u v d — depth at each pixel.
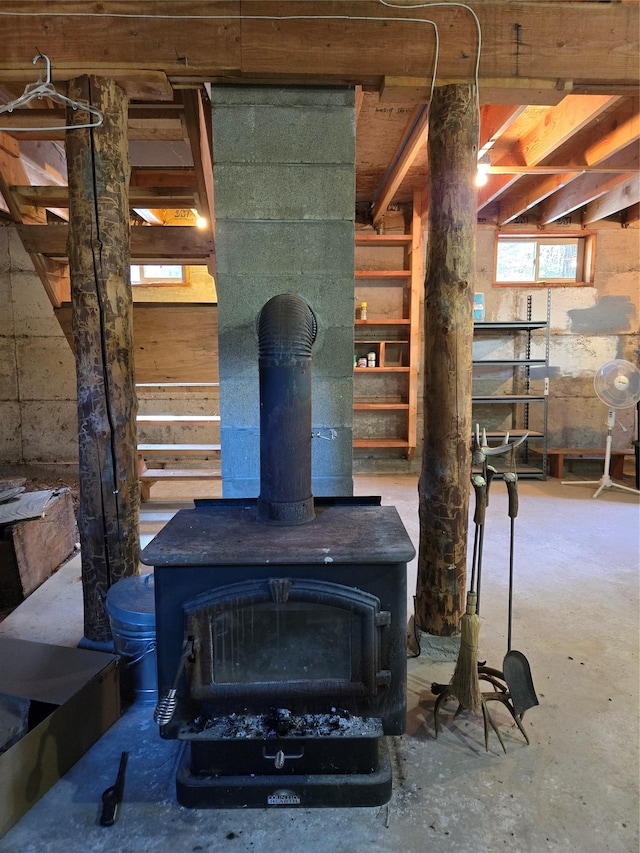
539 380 5.35
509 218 4.89
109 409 2.00
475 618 1.66
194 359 3.40
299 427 1.56
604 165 3.73
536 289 5.23
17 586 2.64
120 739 1.68
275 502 1.57
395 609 1.37
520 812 1.40
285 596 1.32
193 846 1.31
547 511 4.05
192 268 5.00
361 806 1.42
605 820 1.38
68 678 1.63
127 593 1.88
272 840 1.32
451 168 1.97
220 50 1.88
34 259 2.95
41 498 2.94
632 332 5.29
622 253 5.18
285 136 1.96
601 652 2.15
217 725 1.39
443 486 2.09
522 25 1.95
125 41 1.88
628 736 1.68
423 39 1.93
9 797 1.35
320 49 1.90
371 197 4.86
